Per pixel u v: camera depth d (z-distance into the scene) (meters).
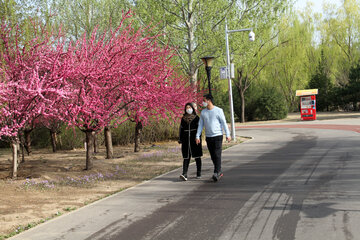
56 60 7.70
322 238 3.75
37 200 6.35
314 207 4.90
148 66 9.30
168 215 4.97
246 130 24.19
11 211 5.64
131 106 9.89
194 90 15.46
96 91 8.34
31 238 4.34
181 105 12.63
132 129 17.73
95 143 15.02
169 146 15.87
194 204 5.48
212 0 20.41
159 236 4.14
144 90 8.94
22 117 8.27
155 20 19.73
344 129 18.67
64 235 4.39
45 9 10.68
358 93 40.34
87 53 8.63
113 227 4.59
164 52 10.07
